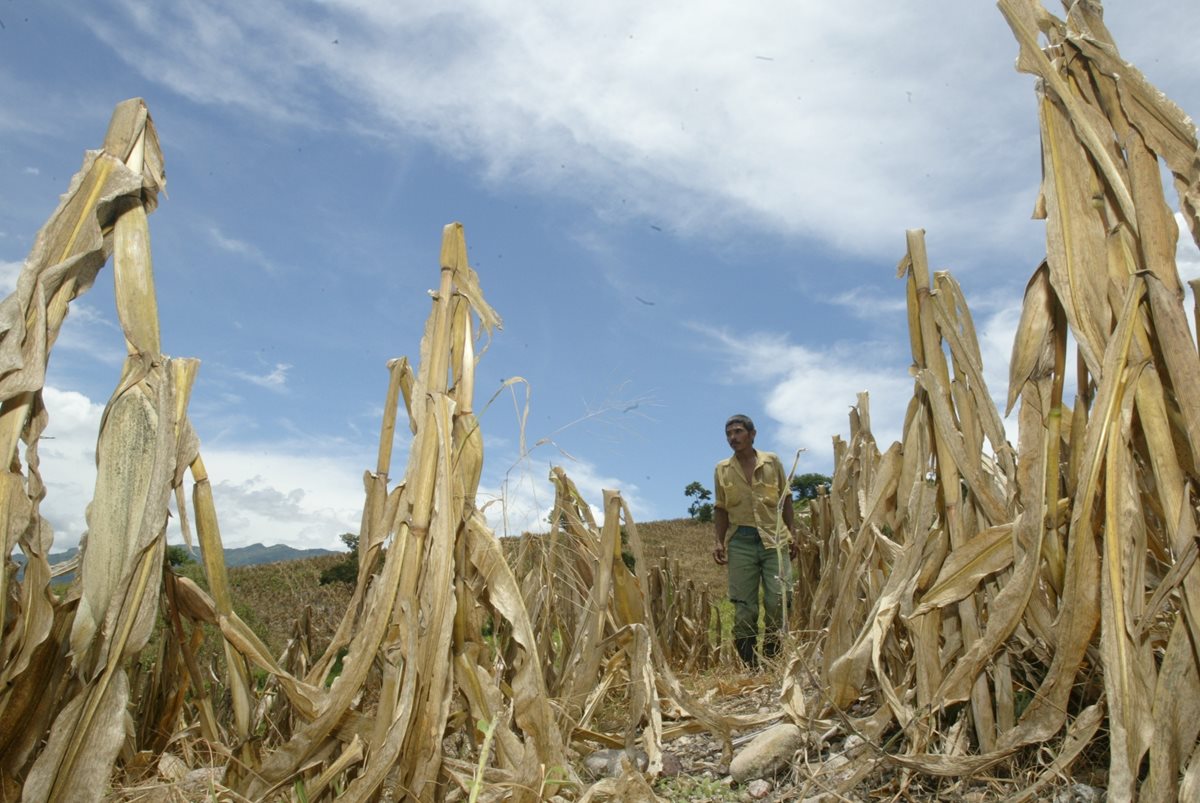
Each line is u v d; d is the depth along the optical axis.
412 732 2.21
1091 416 2.30
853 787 2.58
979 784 2.53
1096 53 2.51
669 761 3.10
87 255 2.20
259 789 2.24
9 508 1.96
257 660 2.37
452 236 2.71
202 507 2.38
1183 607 2.13
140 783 2.48
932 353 2.88
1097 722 2.29
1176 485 2.21
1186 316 2.24
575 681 3.27
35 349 2.05
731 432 6.38
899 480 3.25
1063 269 2.47
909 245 2.98
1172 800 2.05
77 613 2.02
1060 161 2.54
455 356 2.68
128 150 2.33
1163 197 2.39
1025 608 2.49
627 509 3.58
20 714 2.01
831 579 4.70
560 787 2.39
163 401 2.12
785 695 3.14
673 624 6.30
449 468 2.42
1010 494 2.76
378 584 2.35
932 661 2.66
